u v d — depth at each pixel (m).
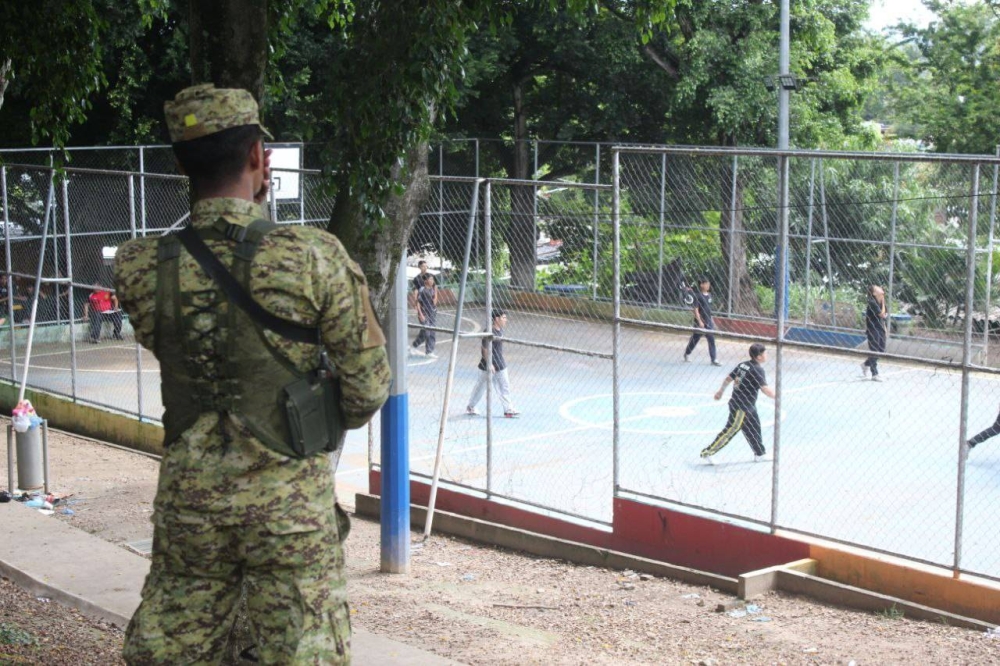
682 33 29.70
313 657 2.56
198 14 5.21
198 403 2.55
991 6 34.59
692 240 24.97
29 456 14.03
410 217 6.43
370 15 6.23
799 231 24.14
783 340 10.34
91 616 7.99
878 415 18.25
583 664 7.93
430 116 6.59
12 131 24.61
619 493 11.97
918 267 22.08
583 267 23.50
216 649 2.67
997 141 34.16
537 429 18.14
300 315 2.53
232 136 2.60
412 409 19.67
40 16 8.68
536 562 11.69
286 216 18.34
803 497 13.47
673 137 32.16
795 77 26.14
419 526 13.38
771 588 10.00
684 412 19.08
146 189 26.59
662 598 10.06
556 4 8.83
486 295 12.79
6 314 23.19
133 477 15.21
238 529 2.53
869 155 9.31
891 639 8.56
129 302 2.60
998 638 8.53
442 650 8.26
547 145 34.41
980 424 17.52
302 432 2.56
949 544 11.62
